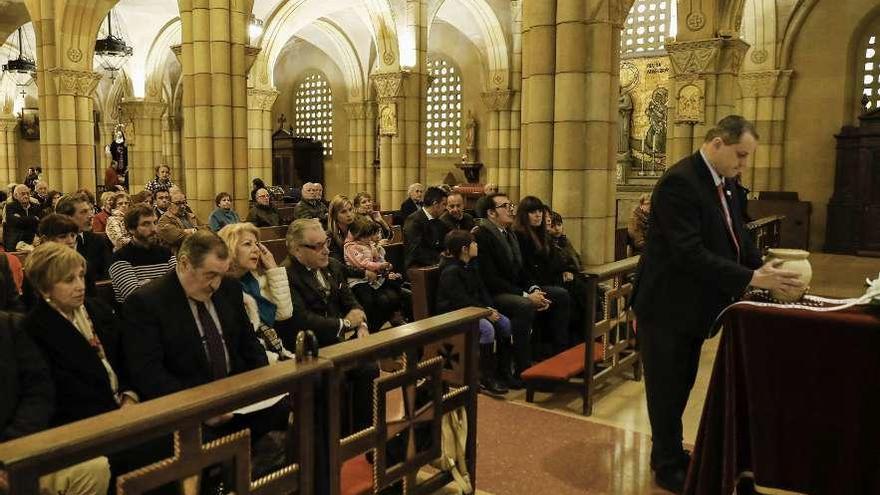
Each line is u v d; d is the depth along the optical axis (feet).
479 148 74.28
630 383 18.56
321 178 86.43
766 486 9.32
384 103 49.47
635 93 64.80
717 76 35.55
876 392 8.59
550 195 24.25
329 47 79.36
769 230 34.19
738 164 11.19
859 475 8.78
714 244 11.19
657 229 11.72
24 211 29.86
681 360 11.73
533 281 19.66
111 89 91.50
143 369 10.07
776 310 9.12
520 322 17.90
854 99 50.90
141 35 71.92
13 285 13.70
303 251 14.64
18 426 8.80
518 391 17.80
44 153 50.85
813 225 52.44
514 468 13.01
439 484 11.19
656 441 12.21
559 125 23.47
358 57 75.51
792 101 52.60
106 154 93.66
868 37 50.08
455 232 17.38
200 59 36.04
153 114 76.69
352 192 79.82
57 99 49.83
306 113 88.33
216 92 36.19
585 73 23.21
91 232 20.76
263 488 8.20
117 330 10.83
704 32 35.12
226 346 11.04
